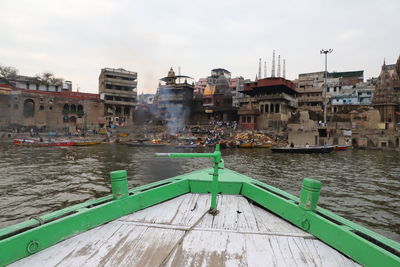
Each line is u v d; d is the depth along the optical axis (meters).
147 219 3.80
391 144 37.78
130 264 2.59
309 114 52.03
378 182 14.70
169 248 2.93
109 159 24.11
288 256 2.80
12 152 28.94
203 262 2.65
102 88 67.25
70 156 26.00
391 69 57.47
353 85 58.00
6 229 2.80
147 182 14.18
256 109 54.75
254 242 3.12
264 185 5.14
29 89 56.62
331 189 12.97
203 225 3.62
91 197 10.96
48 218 3.14
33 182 13.76
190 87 68.00
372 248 2.53
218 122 58.38
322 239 3.13
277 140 44.00
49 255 2.74
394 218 8.84
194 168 19.50
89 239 3.12
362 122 47.19
